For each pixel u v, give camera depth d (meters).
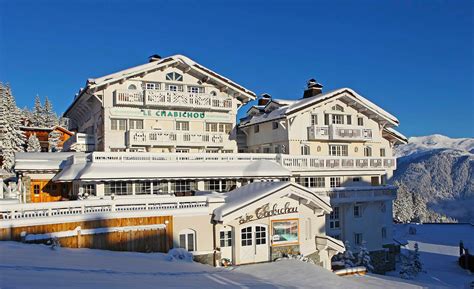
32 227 18.67
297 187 26.12
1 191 31.84
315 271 21.84
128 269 15.41
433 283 33.31
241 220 24.61
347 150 41.59
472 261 39.22
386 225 39.38
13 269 11.62
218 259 23.86
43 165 31.61
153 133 35.81
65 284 10.33
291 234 26.39
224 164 33.09
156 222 22.48
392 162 41.84
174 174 30.19
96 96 35.16
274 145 40.94
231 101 39.88
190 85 39.16
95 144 38.72
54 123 87.56
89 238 20.33
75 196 30.12
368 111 42.44
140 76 36.97
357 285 20.92
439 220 109.19
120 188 29.45
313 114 39.84
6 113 54.00
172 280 14.37
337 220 36.28
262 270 21.80
